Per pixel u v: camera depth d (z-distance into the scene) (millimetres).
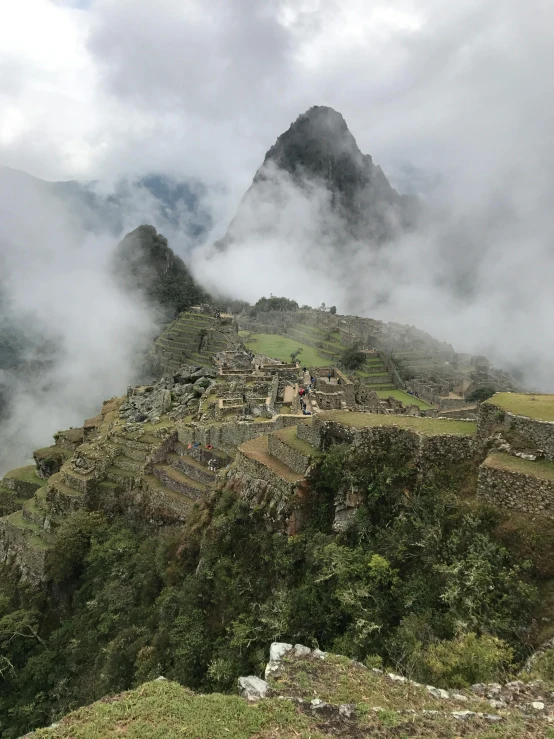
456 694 12562
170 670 24438
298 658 13891
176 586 29359
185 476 41656
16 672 38375
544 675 12922
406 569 18672
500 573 16016
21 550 47156
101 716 11828
